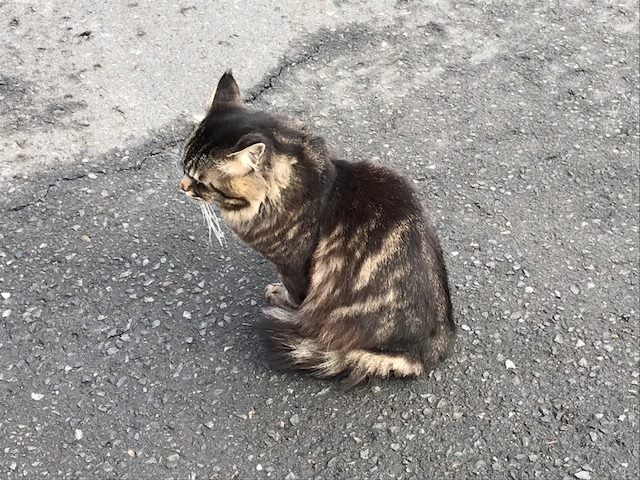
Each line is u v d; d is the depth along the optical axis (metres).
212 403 0.99
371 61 1.41
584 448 0.99
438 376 1.04
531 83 1.41
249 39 1.40
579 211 1.24
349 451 0.97
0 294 1.06
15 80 1.29
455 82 1.40
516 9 1.53
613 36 1.51
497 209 1.23
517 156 1.30
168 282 1.09
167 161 1.22
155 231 1.14
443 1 1.53
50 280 1.08
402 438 0.99
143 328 1.05
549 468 0.98
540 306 1.12
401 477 0.96
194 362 1.03
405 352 1.01
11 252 1.10
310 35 1.43
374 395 1.02
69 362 1.01
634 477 0.98
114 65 1.33
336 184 0.97
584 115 1.37
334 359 1.00
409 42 1.45
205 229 1.15
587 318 1.11
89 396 0.98
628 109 1.39
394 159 1.28
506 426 1.01
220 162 0.92
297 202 0.95
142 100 1.29
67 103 1.27
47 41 1.35
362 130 1.31
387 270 0.96
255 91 1.33
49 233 1.12
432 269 1.00
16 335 1.03
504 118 1.35
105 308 1.06
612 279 1.16
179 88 1.32
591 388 1.05
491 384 1.04
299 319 1.01
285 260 1.00
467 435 1.00
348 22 1.46
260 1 1.47
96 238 1.13
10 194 1.15
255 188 0.93
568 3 1.56
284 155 0.93
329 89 1.36
